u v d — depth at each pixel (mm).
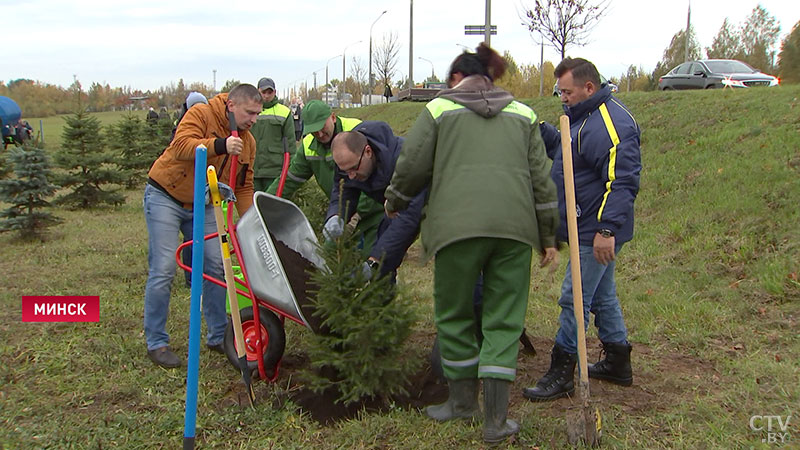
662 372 4207
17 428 3484
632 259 6785
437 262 3273
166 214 4391
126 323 5242
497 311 3283
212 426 3514
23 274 6938
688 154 9188
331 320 3486
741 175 7797
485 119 3219
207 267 4480
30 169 8953
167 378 4156
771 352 4379
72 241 8875
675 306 5324
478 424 3459
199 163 3066
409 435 3398
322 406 3727
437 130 3230
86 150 12539
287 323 5047
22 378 4168
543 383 3879
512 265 3229
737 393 3791
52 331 5035
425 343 4742
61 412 3693
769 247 6070
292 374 4168
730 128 9539
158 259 4371
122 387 3984
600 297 3912
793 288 5293
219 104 4379
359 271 3545
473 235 3082
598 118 3600
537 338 4957
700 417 3535
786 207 6582
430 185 3389
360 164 3896
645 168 9227
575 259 3195
